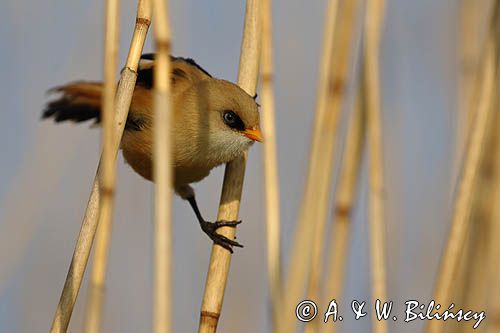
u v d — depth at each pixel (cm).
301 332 561
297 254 488
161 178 428
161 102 434
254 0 598
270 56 544
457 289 628
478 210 623
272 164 529
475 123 554
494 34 553
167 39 438
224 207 590
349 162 568
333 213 571
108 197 457
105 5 483
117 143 501
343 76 519
